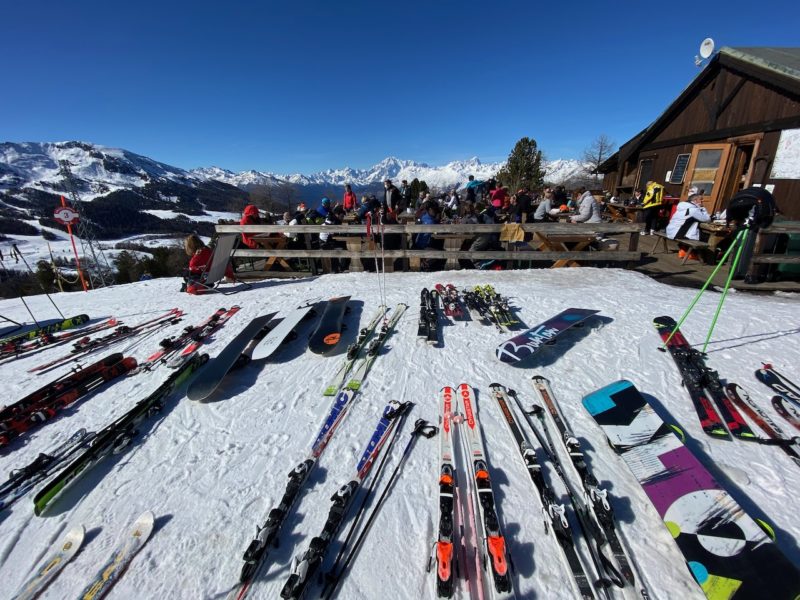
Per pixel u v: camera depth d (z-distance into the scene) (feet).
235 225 24.32
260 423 10.62
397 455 8.98
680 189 33.99
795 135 22.74
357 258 24.82
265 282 24.30
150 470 9.29
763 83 24.86
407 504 7.75
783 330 12.92
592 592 5.95
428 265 25.03
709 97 30.12
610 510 6.88
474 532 7.06
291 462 9.18
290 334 15.37
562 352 12.78
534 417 9.84
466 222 28.30
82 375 13.17
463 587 6.22
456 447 9.04
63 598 6.64
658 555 6.47
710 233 21.48
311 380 12.42
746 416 9.26
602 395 9.80
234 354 13.30
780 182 23.81
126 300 23.15
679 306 15.44
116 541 7.55
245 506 8.09
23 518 8.27
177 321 18.69
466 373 12.01
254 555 6.73
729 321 13.85
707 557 6.06
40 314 22.02
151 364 14.24
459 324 15.33
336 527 7.32
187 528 7.71
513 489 7.88
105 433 10.27
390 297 19.17
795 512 6.94
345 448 9.39
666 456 7.90
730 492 7.44
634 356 12.19
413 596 6.19
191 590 6.59
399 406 10.41
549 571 6.39
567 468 8.23
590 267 22.11
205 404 11.64
